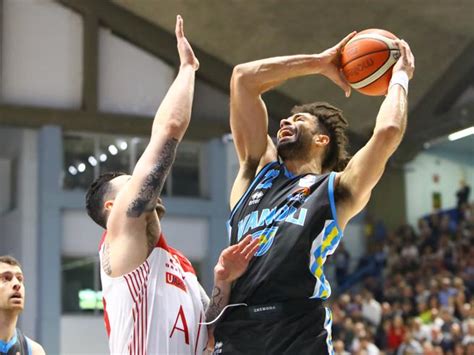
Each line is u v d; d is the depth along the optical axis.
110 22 20.03
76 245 19.30
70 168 19.69
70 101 19.86
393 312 15.83
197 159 21.06
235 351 3.08
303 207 3.10
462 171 23.39
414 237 21.36
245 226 3.26
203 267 20.55
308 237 3.04
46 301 18.59
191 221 20.53
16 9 19.61
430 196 23.25
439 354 12.98
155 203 3.04
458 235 20.47
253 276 3.10
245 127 3.53
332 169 3.50
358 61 3.37
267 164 3.45
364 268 21.09
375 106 20.34
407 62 3.30
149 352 2.99
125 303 3.02
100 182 3.29
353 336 15.02
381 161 3.02
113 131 19.88
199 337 3.15
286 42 20.34
